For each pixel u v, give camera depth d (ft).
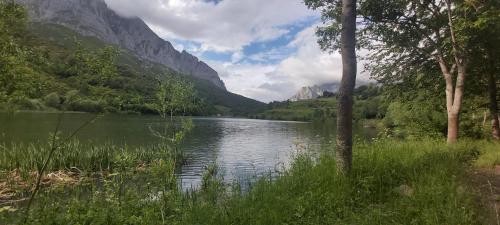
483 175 32.78
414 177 28.43
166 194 30.63
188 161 100.32
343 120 29.71
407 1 61.16
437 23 62.44
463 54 58.08
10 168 64.69
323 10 62.03
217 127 333.62
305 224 21.89
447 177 27.68
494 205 21.81
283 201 25.17
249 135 235.81
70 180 59.41
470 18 54.95
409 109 85.10
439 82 76.38
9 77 33.91
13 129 154.40
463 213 19.66
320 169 32.55
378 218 20.70
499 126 71.56
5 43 34.22
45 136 130.72
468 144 52.75
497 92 78.23
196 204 28.45
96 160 72.23
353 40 30.01
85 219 23.99
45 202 29.53
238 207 25.72
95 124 221.66
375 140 48.93
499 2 52.85
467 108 85.97
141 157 75.15
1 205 43.57
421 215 20.75
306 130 293.64
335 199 24.98
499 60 65.62
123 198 30.53
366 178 27.68
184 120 35.17
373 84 79.00
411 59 71.20
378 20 64.23
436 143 55.98
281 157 104.42
